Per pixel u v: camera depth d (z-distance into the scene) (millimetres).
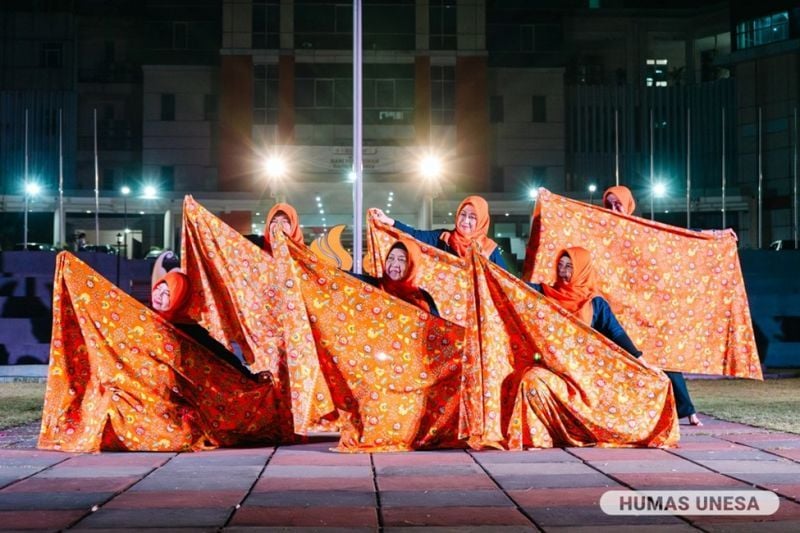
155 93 54469
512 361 8141
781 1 51188
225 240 10086
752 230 49719
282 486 6199
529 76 55844
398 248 8586
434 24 53938
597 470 6832
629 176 56875
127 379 7992
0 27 55875
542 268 10266
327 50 53125
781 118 51312
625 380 8016
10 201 45844
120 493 5988
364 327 8102
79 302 8000
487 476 6586
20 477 6574
